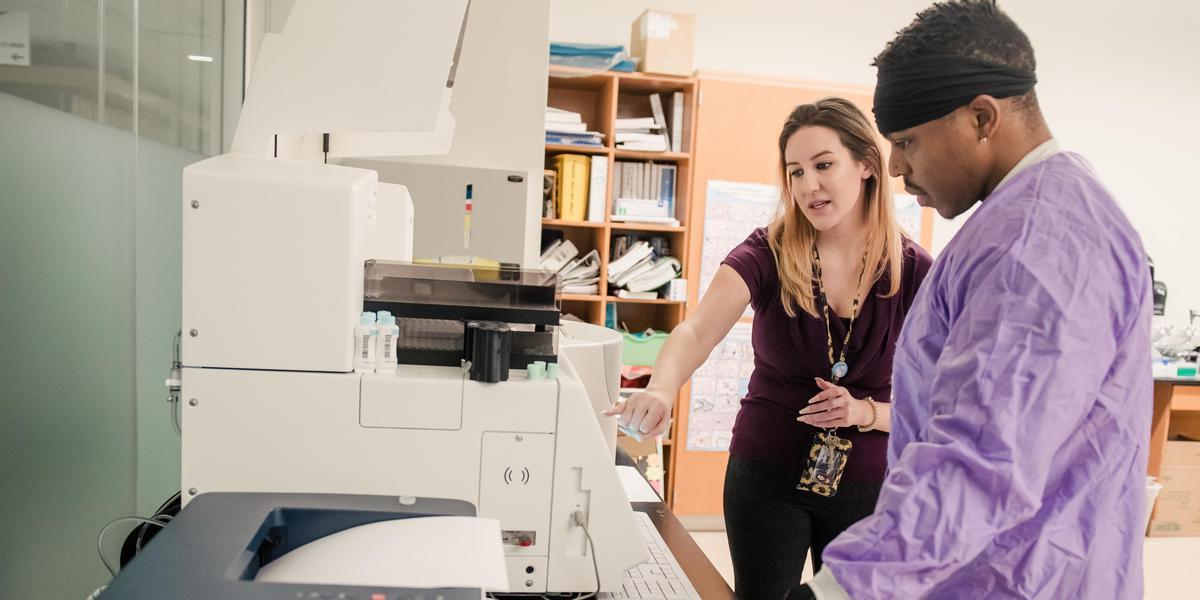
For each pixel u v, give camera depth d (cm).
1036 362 71
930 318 89
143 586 61
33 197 89
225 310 90
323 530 80
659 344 370
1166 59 434
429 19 99
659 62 354
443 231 237
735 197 365
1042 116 86
